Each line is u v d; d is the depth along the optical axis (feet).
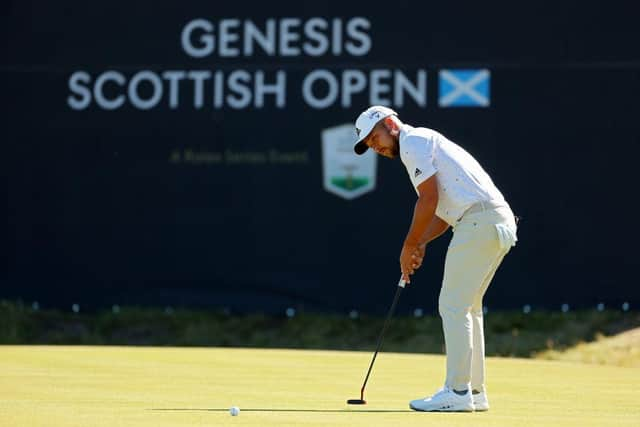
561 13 141.90
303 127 145.48
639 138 140.15
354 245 143.95
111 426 57.72
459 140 143.13
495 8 142.92
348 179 144.36
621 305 139.33
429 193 67.67
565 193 140.97
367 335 139.85
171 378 87.04
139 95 148.25
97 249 148.15
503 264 141.18
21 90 149.79
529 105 142.00
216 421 60.44
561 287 140.46
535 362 109.91
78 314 147.95
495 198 68.39
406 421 61.31
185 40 147.84
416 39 144.25
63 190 148.87
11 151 149.79
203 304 146.20
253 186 146.00
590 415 66.33
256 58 146.61
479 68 142.92
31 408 65.67
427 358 112.16
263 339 140.77
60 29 149.69
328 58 145.48
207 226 146.51
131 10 148.77
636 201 139.85
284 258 145.07
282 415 63.87
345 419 61.87
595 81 141.08
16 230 149.38
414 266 70.44
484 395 69.62
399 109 144.36
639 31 140.56
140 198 147.74
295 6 146.20
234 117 146.51
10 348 116.57
